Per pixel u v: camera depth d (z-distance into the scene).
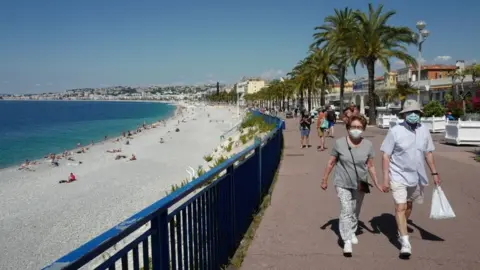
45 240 14.90
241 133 35.03
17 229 16.27
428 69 65.56
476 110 30.16
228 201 5.24
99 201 20.72
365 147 5.39
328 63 44.19
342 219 5.34
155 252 2.99
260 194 7.97
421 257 5.15
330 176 11.00
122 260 2.55
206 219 4.35
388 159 5.29
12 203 21.11
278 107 112.44
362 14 32.69
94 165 34.06
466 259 5.07
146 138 57.91
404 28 31.45
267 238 5.95
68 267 1.85
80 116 131.25
